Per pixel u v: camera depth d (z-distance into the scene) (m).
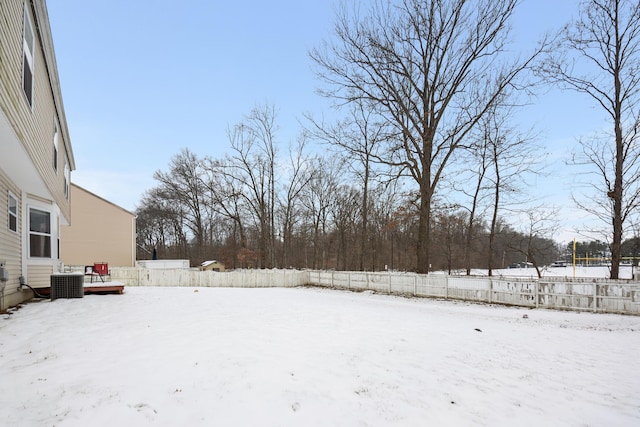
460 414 3.85
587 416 3.94
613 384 4.95
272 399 3.83
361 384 4.45
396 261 46.09
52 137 10.77
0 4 5.28
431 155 20.36
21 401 3.43
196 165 49.38
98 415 3.22
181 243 55.44
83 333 6.14
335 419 3.53
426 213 20.09
